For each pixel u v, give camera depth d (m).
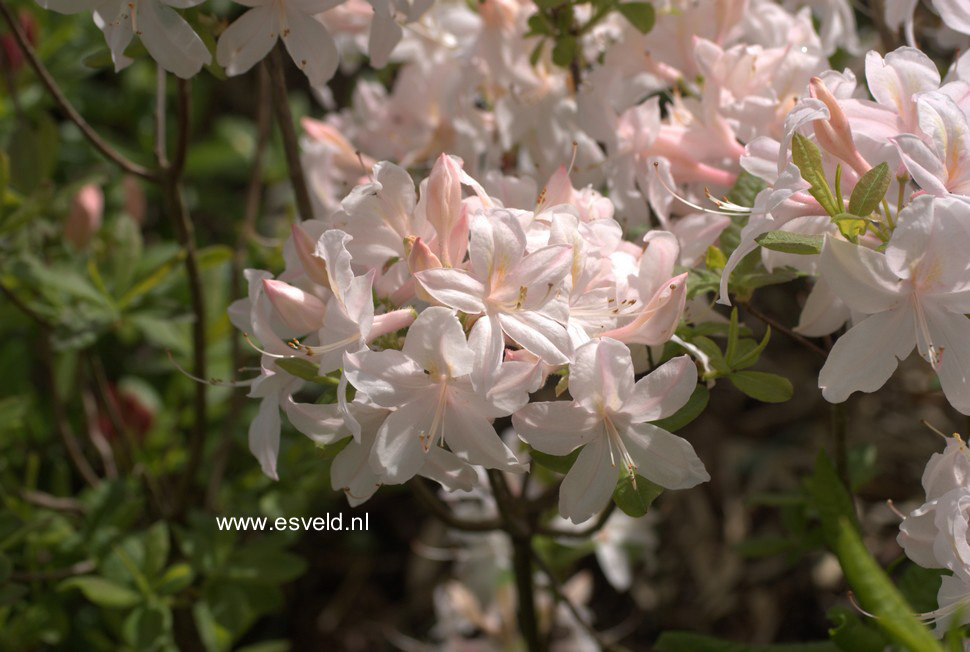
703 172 0.76
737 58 0.75
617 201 0.77
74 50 1.03
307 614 1.24
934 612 0.66
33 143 0.90
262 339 0.68
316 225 0.69
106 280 0.91
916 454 1.17
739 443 1.28
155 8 0.70
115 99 1.31
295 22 0.72
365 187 0.67
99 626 0.99
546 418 0.65
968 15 0.70
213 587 0.84
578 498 0.66
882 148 0.67
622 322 0.68
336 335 0.65
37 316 0.86
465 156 0.83
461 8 0.85
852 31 0.85
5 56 0.91
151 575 0.83
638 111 0.76
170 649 0.85
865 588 0.63
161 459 0.96
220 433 0.97
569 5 0.79
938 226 0.63
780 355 1.28
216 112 1.41
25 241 0.91
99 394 0.97
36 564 0.89
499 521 0.82
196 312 0.84
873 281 0.64
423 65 0.85
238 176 1.39
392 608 1.24
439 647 1.07
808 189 0.66
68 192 0.91
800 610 1.17
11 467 1.01
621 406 0.66
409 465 0.65
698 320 0.74
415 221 0.68
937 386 0.76
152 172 0.84
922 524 0.66
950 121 0.65
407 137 0.86
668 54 0.79
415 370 0.65
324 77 0.73
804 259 0.72
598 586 1.23
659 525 1.24
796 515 0.85
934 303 0.64
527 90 0.82
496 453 0.65
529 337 0.65
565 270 0.65
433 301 0.66
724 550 1.22
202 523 0.86
